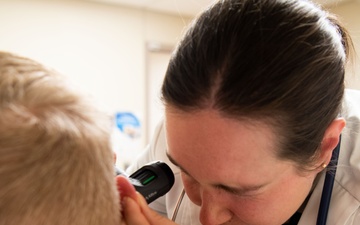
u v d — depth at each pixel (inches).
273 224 22.8
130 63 94.0
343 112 26.6
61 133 13.5
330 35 20.1
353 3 46.4
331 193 25.1
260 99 17.0
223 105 17.1
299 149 19.6
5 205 12.7
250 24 17.6
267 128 17.6
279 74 17.1
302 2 20.0
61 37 84.9
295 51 17.5
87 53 88.2
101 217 15.5
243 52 17.1
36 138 12.9
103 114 16.0
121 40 92.4
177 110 18.2
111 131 16.3
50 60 84.0
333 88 20.0
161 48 98.2
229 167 18.1
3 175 12.5
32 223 13.3
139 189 21.1
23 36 80.7
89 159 14.3
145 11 95.4
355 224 23.9
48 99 14.1
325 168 24.7
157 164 23.5
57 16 84.1
